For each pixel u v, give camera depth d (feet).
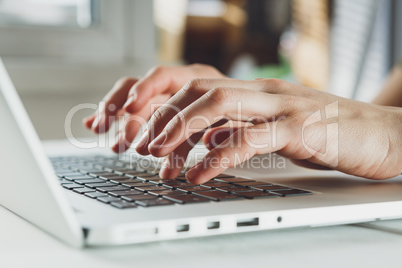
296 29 6.35
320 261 0.99
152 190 1.39
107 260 0.98
